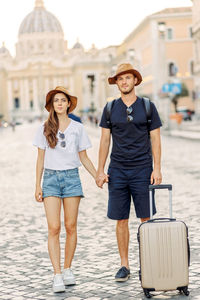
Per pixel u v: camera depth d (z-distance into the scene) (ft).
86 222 32.76
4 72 641.81
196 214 33.76
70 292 19.86
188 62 260.83
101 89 610.65
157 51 260.01
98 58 610.65
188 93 245.45
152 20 262.06
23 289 20.31
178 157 76.23
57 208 21.15
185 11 259.80
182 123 213.46
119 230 21.86
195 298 18.66
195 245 25.82
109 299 18.88
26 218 34.83
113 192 21.68
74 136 21.49
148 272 18.65
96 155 83.61
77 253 25.43
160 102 184.14
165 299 18.67
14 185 52.13
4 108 629.92
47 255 25.27
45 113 562.25
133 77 21.31
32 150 105.50
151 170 21.53
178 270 18.62
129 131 21.18
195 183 48.70
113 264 23.36
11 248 26.81
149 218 21.49
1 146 124.57
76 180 21.44
